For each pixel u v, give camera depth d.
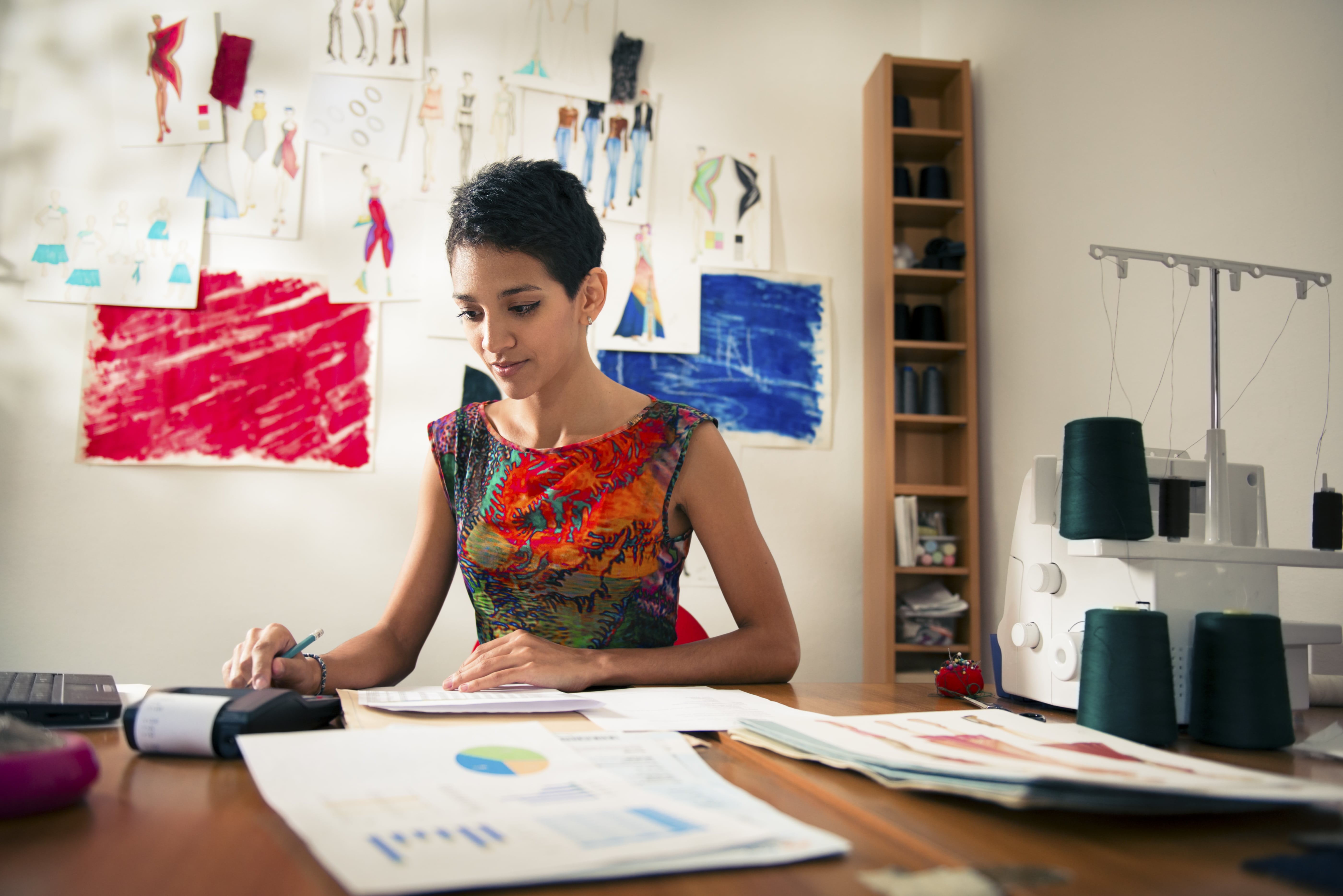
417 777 0.50
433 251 2.83
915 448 2.97
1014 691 0.97
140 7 2.79
